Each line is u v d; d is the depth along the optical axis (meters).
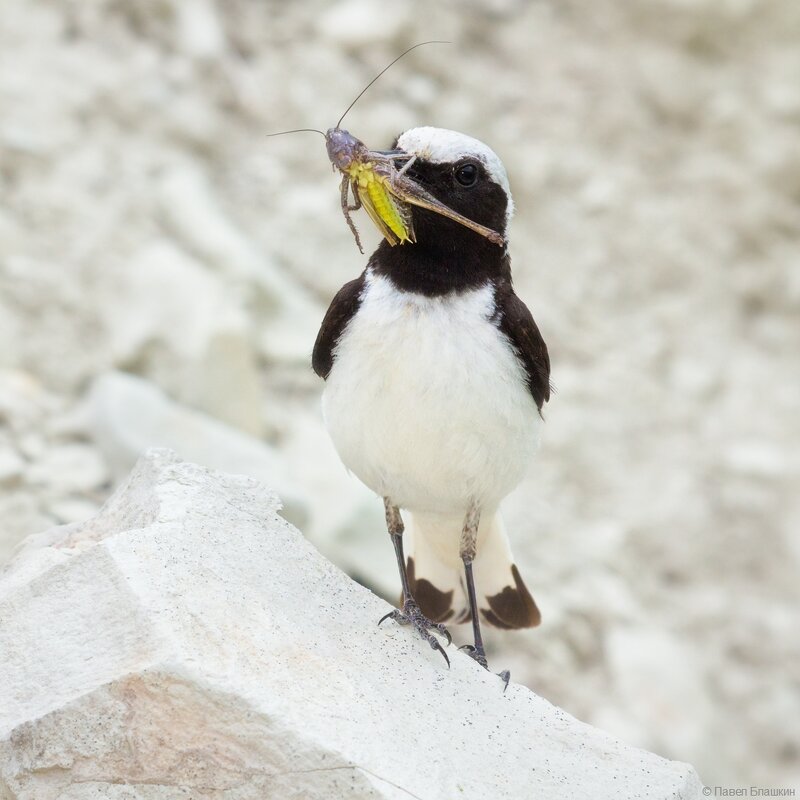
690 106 19.12
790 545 15.20
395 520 7.81
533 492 14.82
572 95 19.00
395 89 18.14
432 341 7.07
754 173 18.70
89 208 14.66
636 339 16.91
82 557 6.27
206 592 6.21
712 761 12.77
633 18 19.67
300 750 5.60
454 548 8.32
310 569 6.82
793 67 19.33
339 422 7.39
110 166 15.33
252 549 6.68
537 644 12.86
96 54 16.62
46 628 6.06
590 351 16.62
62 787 5.70
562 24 19.73
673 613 14.25
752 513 15.42
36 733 5.70
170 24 17.53
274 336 14.46
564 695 12.55
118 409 12.24
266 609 6.33
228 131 16.84
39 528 11.09
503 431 7.26
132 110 16.19
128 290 13.81
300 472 12.87
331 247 15.98
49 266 13.88
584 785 6.13
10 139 14.97
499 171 7.41
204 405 13.10
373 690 6.18
